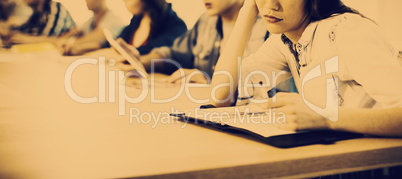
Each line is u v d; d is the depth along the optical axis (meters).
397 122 0.59
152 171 0.43
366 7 1.93
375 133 0.60
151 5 2.37
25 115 0.94
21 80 1.50
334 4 1.05
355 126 0.61
